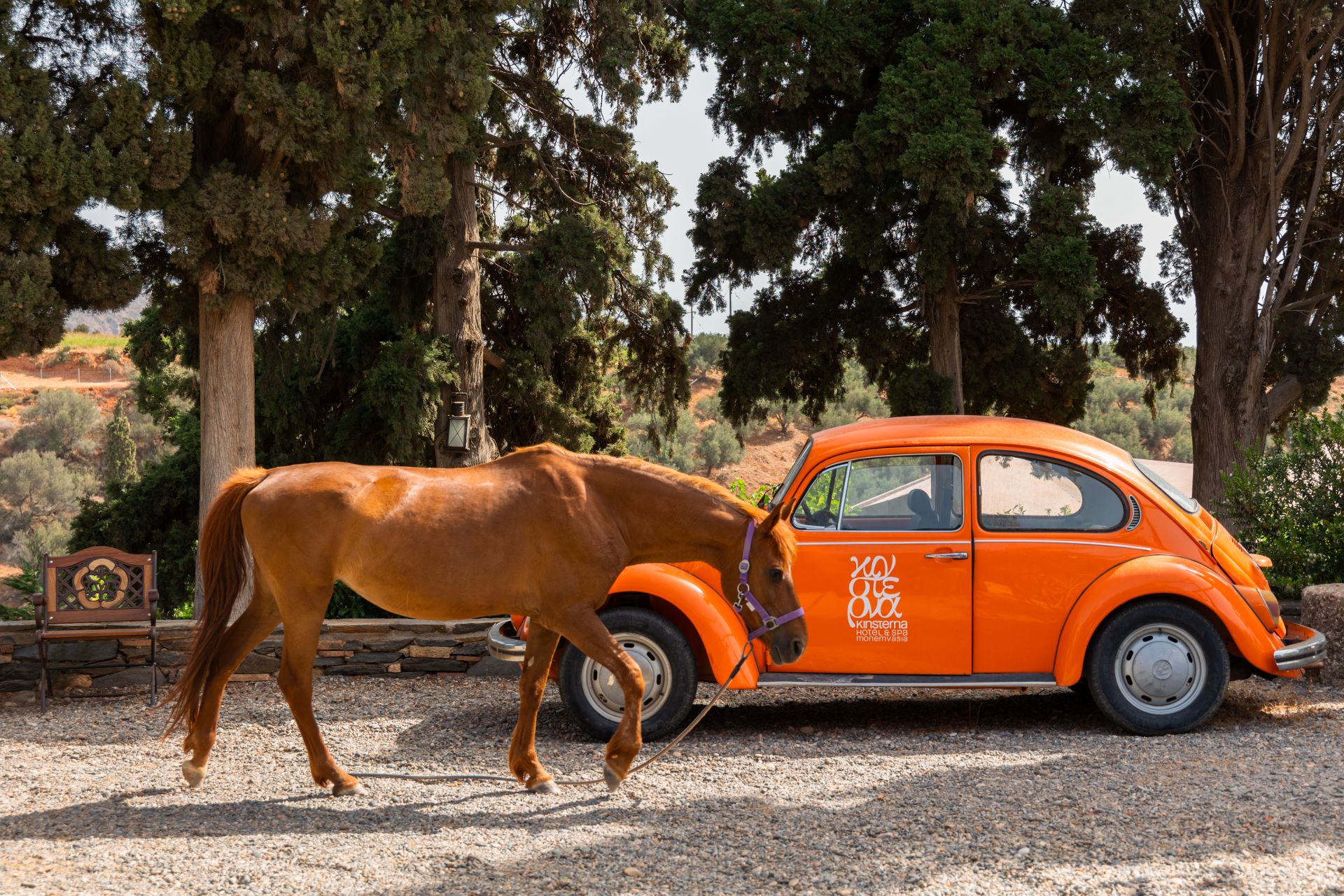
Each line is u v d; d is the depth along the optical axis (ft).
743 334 67.41
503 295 65.31
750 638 17.89
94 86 33.12
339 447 55.57
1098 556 21.49
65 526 195.11
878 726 22.98
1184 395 206.90
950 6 53.93
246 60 34.35
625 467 18.22
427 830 15.80
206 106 34.45
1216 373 61.77
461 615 17.83
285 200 35.70
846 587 21.71
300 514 17.35
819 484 22.30
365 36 34.60
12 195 30.09
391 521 17.38
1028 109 53.36
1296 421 31.35
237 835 15.53
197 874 13.83
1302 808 16.10
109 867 14.05
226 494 18.19
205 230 33.94
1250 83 62.03
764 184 57.36
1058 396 69.31
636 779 18.79
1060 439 22.47
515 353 62.80
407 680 28.25
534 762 18.08
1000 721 23.27
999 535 21.68
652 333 63.16
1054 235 53.21
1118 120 52.01
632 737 17.47
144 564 26.71
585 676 21.48
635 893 13.17
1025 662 21.59
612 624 21.43
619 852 14.74
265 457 57.72
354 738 22.03
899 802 16.99
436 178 38.63
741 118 61.62
